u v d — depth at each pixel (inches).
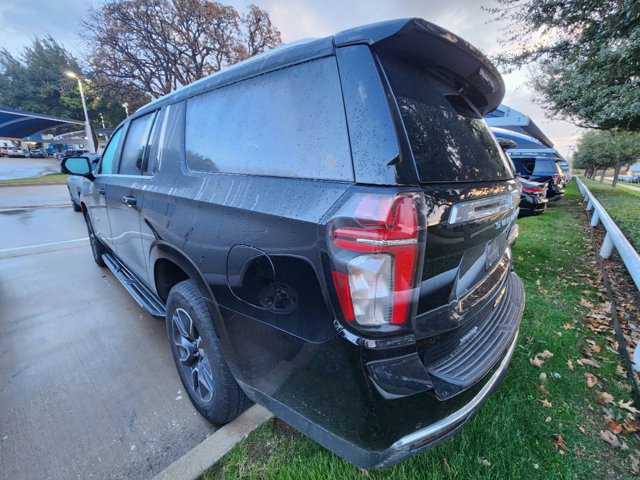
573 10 153.9
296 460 60.5
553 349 96.7
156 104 88.1
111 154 118.0
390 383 39.7
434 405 43.2
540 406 75.3
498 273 67.2
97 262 167.5
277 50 55.4
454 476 58.0
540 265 168.4
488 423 69.2
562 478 59.1
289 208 44.8
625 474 60.5
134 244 96.0
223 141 61.4
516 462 61.4
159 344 102.1
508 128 427.5
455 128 54.5
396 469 58.8
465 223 47.8
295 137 48.6
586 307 122.4
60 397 80.0
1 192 469.1
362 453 42.7
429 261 41.9
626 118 234.1
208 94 67.4
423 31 44.0
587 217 305.3
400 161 39.4
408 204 38.0
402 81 45.9
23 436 68.7
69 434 69.4
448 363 49.6
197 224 60.7
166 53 694.5
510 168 78.5
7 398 79.4
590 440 67.3
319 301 41.5
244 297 51.7
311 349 43.5
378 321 39.0
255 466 59.7
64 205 361.7
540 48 201.3
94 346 101.0
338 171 42.6
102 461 63.6
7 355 96.4
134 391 82.2
